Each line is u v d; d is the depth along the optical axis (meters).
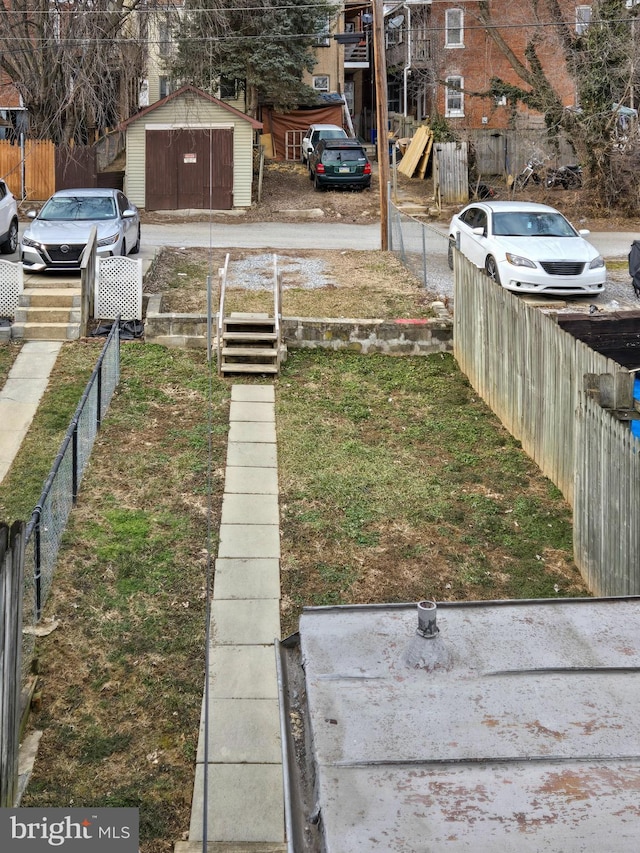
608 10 26.30
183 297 16.67
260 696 7.25
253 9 28.59
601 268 16.66
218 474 10.81
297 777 3.69
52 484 8.39
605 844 3.12
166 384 13.34
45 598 8.21
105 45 26.31
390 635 4.41
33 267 16.69
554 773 3.47
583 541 9.00
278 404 12.91
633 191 27.77
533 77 28.80
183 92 27.42
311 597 8.55
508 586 8.86
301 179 33.16
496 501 10.51
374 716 3.79
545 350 10.86
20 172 28.59
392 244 21.84
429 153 33.53
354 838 3.15
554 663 4.19
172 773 6.50
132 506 9.96
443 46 37.41
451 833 3.17
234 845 5.86
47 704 7.05
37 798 6.19
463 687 3.99
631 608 4.73
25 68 27.70
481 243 17.48
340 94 40.19
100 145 31.72
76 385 13.11
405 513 10.12
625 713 3.83
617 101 27.12
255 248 21.66
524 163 31.08
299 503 10.23
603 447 8.40
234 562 9.03
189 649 7.75
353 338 15.02
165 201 28.11
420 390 13.75
